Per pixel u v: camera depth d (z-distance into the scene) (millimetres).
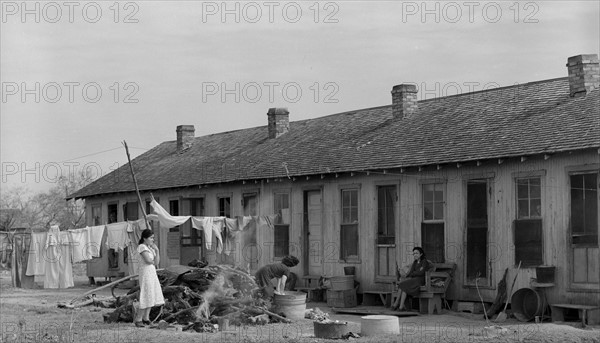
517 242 23031
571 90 25078
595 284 21141
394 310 25156
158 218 28938
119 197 41844
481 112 27297
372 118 32500
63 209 77438
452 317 23172
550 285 21812
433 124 28297
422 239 25828
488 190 23938
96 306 27000
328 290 27281
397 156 26906
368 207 27703
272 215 31500
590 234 21375
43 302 29406
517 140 23547
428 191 25797
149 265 20625
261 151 35469
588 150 21344
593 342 17594
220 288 21672
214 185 34844
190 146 43812
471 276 24297
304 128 35750
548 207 22359
